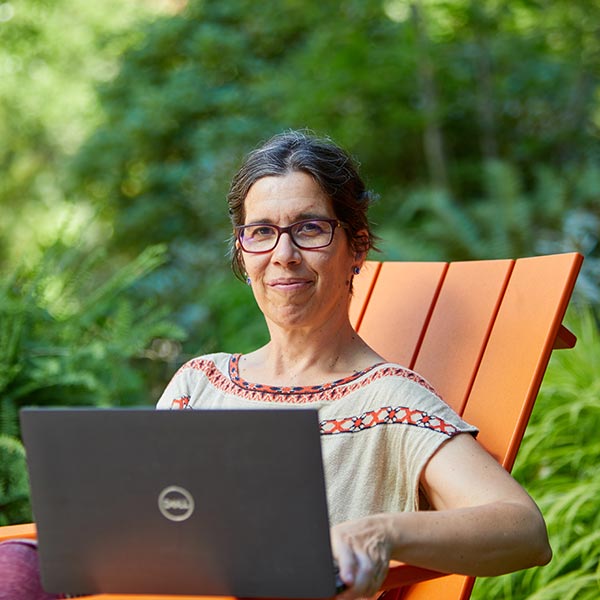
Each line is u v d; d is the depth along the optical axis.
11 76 9.97
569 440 3.38
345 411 2.09
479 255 6.48
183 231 8.84
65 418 1.60
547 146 7.85
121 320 4.27
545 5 7.58
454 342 2.44
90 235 9.05
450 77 7.77
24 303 4.04
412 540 1.65
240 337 6.24
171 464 1.55
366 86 7.58
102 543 1.61
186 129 9.10
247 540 1.53
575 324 4.02
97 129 9.49
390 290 2.71
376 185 7.99
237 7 9.00
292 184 2.15
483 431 2.24
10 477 3.72
